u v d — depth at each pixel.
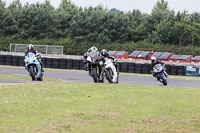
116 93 38.75
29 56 56.34
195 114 28.47
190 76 107.62
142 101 33.62
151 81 75.44
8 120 22.81
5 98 31.48
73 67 120.31
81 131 21.30
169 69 111.06
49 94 35.41
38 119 23.61
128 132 21.81
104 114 26.42
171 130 23.16
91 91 39.41
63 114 25.53
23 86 41.97
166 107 30.94
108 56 55.31
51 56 178.25
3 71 88.44
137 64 113.31
